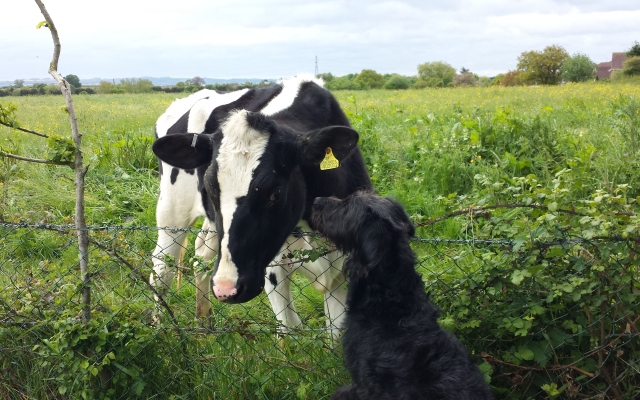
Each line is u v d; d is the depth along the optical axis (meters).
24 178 2.91
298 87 1.79
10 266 2.04
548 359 1.28
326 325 1.66
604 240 1.23
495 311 1.33
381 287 1.21
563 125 3.85
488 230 1.37
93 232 1.41
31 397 1.41
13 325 1.43
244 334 1.41
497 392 1.32
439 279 1.40
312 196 1.53
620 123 3.15
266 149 1.36
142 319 1.38
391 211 1.24
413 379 1.13
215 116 1.88
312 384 1.38
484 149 3.03
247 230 1.33
